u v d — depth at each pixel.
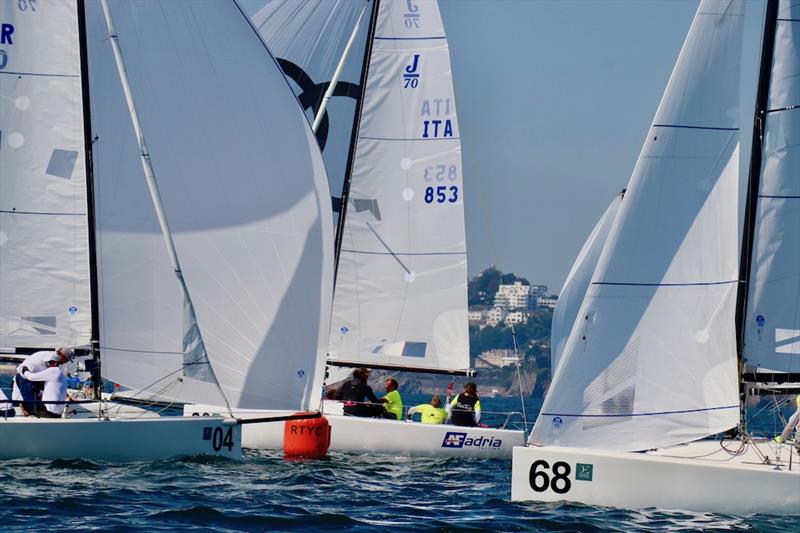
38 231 64.56
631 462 50.47
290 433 69.88
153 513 47.69
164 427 60.81
